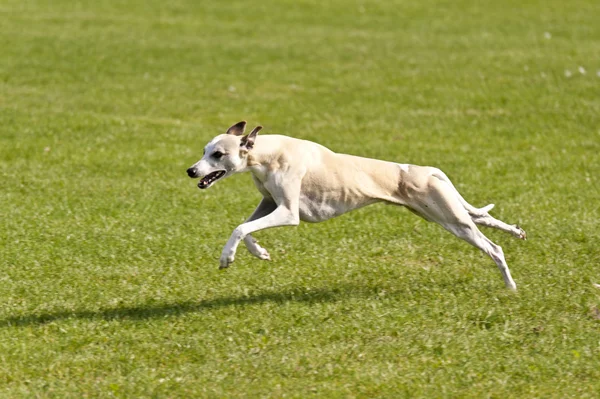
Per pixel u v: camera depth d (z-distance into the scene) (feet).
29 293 37.35
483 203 52.90
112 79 91.66
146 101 83.15
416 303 36.29
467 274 39.96
